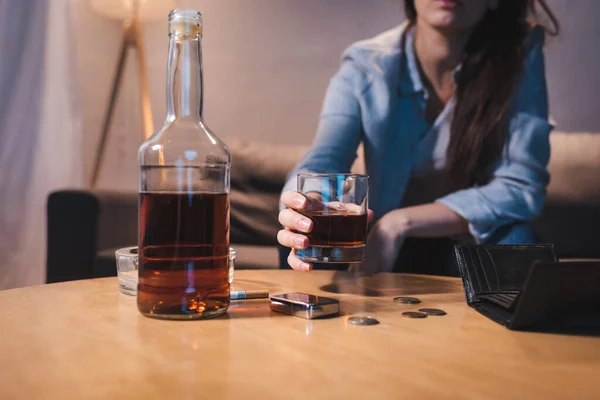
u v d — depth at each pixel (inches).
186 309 26.0
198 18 26.7
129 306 29.4
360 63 83.7
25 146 91.8
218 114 87.2
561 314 24.6
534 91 80.2
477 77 80.3
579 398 16.7
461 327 25.7
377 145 82.7
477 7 80.1
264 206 84.5
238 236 84.7
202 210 25.9
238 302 31.1
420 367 19.6
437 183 81.4
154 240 25.9
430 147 81.5
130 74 89.7
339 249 30.7
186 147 25.5
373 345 22.4
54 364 19.5
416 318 27.5
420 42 81.6
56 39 91.0
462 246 32.2
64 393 16.7
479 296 29.5
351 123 83.4
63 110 91.3
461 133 80.6
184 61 26.5
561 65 80.4
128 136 90.0
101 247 88.4
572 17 80.2
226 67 87.0
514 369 19.5
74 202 87.4
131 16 89.1
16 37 91.4
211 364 19.6
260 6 86.4
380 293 34.9
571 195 79.3
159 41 89.0
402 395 16.8
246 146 86.2
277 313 28.2
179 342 22.4
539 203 79.4
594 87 80.0
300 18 85.4
